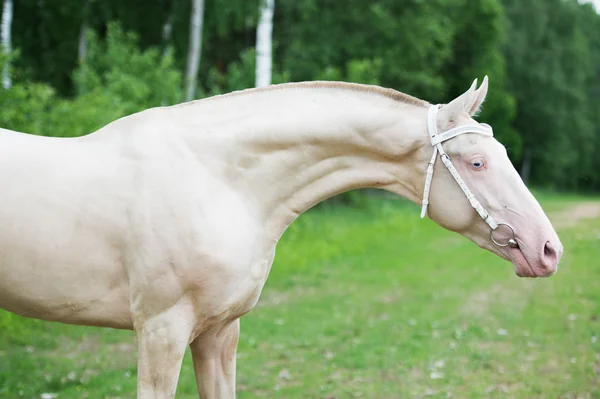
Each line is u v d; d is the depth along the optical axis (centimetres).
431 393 460
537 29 4091
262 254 256
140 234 238
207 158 250
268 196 257
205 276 239
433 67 1991
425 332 622
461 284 859
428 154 250
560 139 4088
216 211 243
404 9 1809
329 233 1229
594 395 452
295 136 253
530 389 464
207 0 1400
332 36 1761
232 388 274
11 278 240
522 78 4028
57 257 239
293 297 766
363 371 509
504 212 243
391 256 1078
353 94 259
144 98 993
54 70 1473
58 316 251
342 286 830
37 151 247
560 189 4359
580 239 1337
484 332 618
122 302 248
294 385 472
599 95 4916
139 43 1530
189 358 534
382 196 1981
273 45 1527
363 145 255
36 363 504
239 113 258
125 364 513
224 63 1852
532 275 244
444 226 257
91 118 718
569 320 668
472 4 2561
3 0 1306
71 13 1430
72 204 240
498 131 3362
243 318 660
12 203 238
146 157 245
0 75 670
